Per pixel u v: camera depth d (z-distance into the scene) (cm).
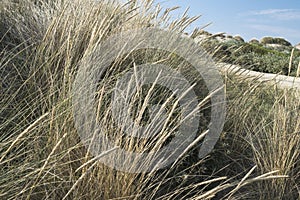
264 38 3453
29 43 313
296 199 248
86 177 182
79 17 346
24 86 254
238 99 322
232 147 281
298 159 266
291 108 298
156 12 381
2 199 157
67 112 199
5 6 354
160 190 219
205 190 244
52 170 182
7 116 222
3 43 310
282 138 263
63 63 277
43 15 362
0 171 169
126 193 181
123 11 375
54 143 189
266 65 1320
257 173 253
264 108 344
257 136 280
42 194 178
